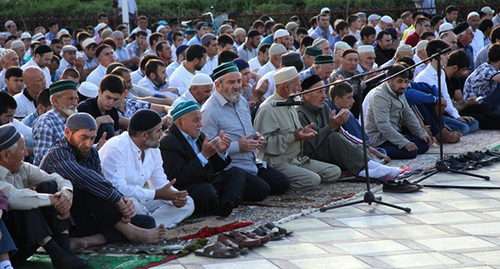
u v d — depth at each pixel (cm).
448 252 511
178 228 577
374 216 613
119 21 2153
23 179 503
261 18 1861
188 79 1041
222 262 495
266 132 717
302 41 1283
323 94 757
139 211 563
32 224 474
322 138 752
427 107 920
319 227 583
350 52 980
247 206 659
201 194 610
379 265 485
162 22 1883
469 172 771
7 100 628
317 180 709
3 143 482
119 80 694
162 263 495
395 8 2023
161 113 844
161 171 598
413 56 1141
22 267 496
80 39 1608
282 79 723
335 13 2072
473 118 1005
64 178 518
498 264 483
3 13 2312
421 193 693
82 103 696
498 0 1950
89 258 504
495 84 1032
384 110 853
